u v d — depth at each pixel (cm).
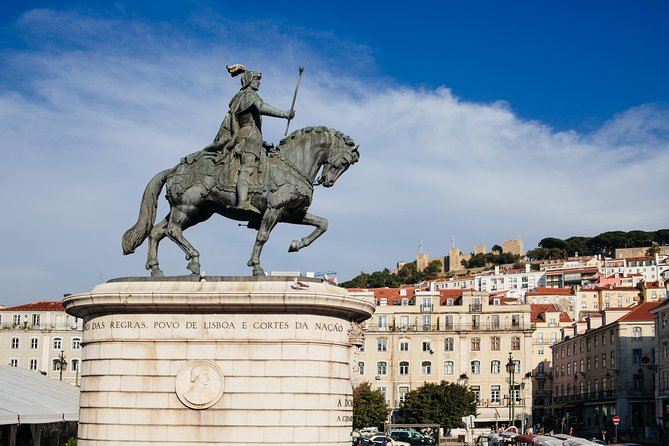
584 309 8931
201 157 1165
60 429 2900
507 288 11394
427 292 6375
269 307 1075
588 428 5909
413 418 5281
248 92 1167
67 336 6331
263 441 1052
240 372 1068
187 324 1082
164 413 1065
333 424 1081
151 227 1180
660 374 4666
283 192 1132
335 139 1188
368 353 6281
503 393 6156
